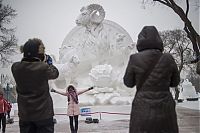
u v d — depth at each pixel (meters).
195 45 9.05
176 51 22.92
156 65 4.21
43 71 4.38
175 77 4.35
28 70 4.36
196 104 21.92
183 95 24.30
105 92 24.75
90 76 25.50
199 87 24.34
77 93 10.16
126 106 21.58
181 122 13.33
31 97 4.36
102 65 26.14
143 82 4.22
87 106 22.06
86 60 27.48
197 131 10.78
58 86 25.09
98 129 12.10
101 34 28.31
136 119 4.17
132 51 28.16
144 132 4.10
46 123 4.38
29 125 4.45
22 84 4.40
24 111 4.38
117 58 28.16
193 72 23.91
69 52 26.94
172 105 4.21
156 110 4.10
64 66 25.22
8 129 13.00
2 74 27.12
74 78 26.28
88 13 27.95
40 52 4.55
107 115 17.59
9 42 28.31
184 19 9.52
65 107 21.80
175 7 9.88
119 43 28.34
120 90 26.03
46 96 4.42
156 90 4.18
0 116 10.88
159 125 4.08
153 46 4.34
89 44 27.98
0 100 10.88
